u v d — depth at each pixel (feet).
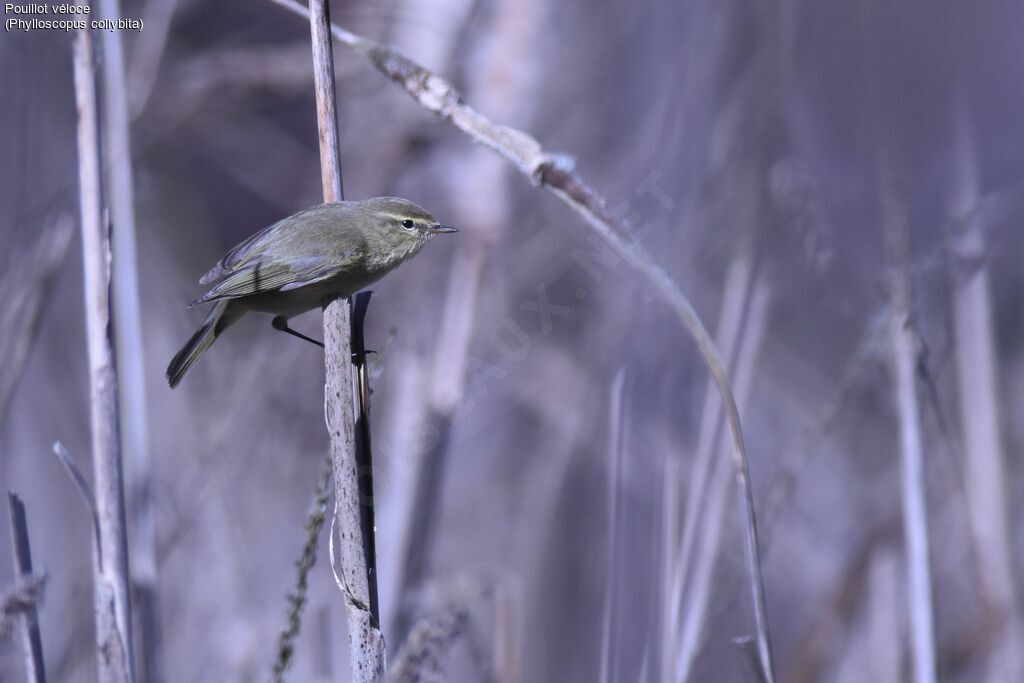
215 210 50.52
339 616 35.29
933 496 37.19
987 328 33.22
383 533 33.63
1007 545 32.99
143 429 28.30
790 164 33.01
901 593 34.01
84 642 31.60
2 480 36.37
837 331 42.09
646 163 35.58
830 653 33.91
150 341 43.19
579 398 36.94
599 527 36.58
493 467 38.58
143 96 36.99
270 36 44.01
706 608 29.19
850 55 39.60
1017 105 45.83
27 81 36.63
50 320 39.68
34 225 30.81
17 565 20.48
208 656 34.12
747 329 31.68
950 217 33.65
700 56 35.58
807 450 31.19
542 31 37.60
